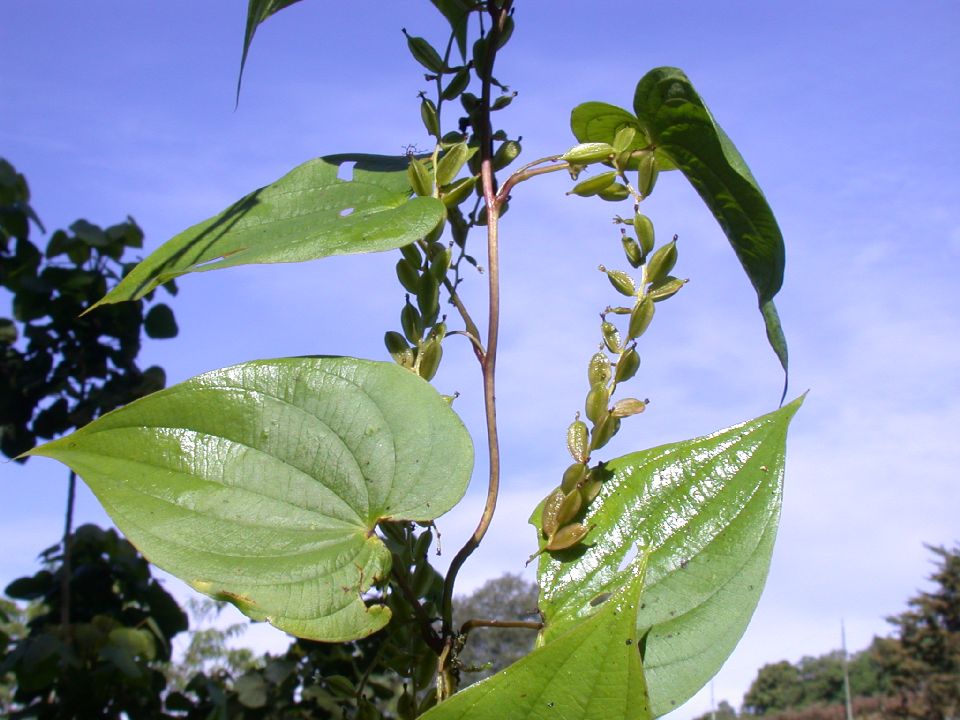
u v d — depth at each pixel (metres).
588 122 0.40
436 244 0.38
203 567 0.31
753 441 0.37
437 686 0.33
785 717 10.76
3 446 1.04
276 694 1.05
